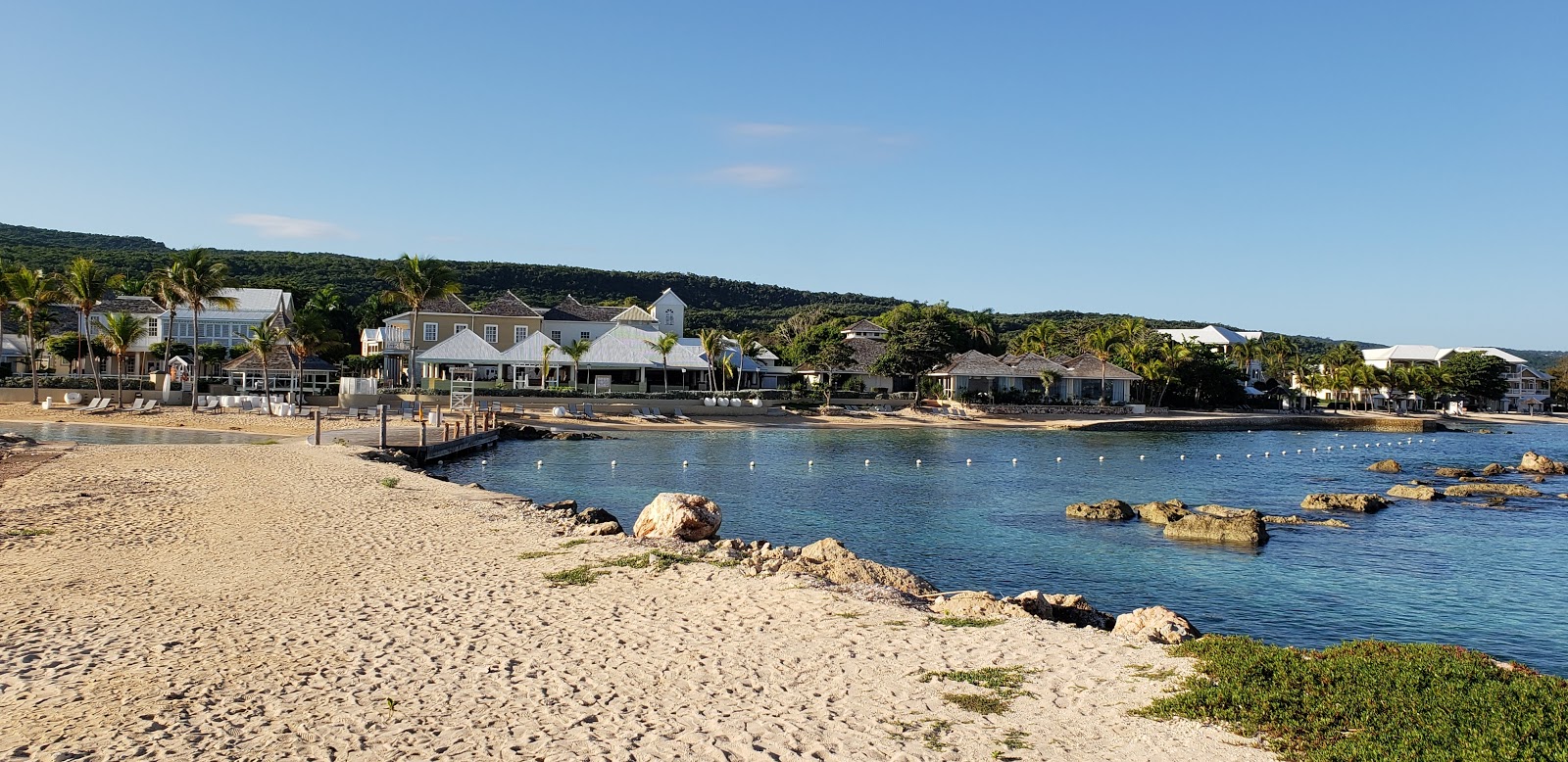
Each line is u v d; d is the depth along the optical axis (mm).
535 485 37844
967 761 8445
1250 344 141125
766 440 62812
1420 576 23312
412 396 68500
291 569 17531
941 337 99562
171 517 23266
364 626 13516
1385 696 9383
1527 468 52344
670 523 21734
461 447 47594
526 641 12750
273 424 53250
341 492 28219
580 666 11578
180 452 38312
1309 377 134000
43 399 65562
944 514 32250
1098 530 29312
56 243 182750
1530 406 140375
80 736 9172
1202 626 18797
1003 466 49844
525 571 17391
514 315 91250
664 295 100062
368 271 169750
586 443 57500
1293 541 27797
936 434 73250
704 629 13297
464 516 24109
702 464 46812
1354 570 23891
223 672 11320
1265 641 17922
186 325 91562
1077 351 130875
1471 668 10281
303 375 74500
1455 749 8055
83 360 84188
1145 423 87625
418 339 88062
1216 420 92125
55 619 13695
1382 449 70625
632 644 12523
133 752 8758
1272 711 9227
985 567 23703
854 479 42219
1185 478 46156
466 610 14461
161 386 70750
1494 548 26938
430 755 8734
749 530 28609
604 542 20234
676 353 84125
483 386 73375
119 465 33719
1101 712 9617
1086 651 11914
